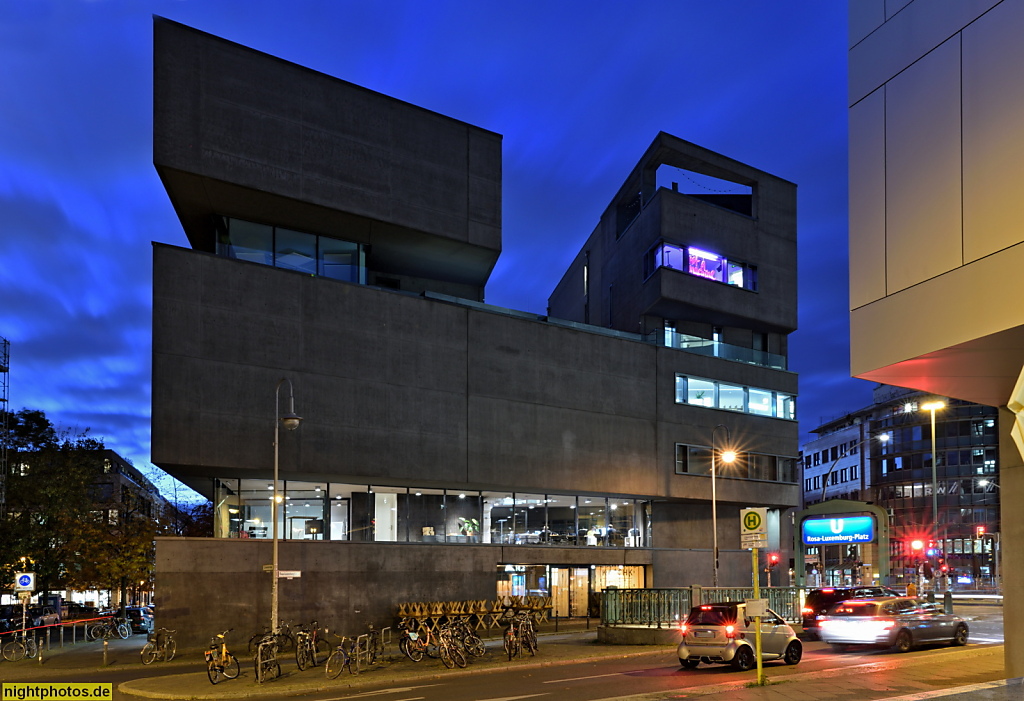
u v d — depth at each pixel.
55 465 49.38
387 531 35.50
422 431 35.22
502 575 39.16
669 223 46.03
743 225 49.25
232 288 31.69
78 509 49.03
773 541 49.28
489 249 38.97
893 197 13.94
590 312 57.84
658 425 43.53
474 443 36.66
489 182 39.25
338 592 32.88
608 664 22.98
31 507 47.34
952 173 12.80
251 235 34.84
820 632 25.94
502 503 39.22
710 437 45.53
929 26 13.52
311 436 32.38
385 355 34.81
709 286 47.03
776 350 51.41
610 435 41.50
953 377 14.64
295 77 34.03
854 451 111.75
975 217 12.28
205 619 29.92
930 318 12.94
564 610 41.06
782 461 48.56
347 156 34.88
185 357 30.36
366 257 39.16
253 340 31.80
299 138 33.72
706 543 46.19
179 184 31.70
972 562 93.44
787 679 18.02
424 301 36.34
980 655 23.44
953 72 12.97
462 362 37.00
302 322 33.00
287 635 27.62
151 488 102.50
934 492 50.47
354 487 35.00
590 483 40.28
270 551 31.64
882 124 14.34
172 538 29.89
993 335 11.88
